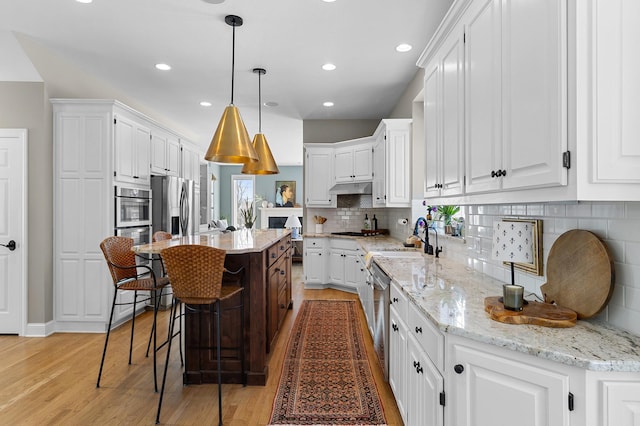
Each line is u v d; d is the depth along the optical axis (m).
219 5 2.77
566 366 1.06
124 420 2.18
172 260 2.21
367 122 6.14
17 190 3.61
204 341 2.66
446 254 3.18
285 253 4.19
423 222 3.82
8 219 3.62
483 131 1.60
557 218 1.59
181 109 5.60
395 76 4.21
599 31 1.06
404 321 2.00
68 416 2.22
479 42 1.63
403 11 2.86
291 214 10.98
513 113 1.36
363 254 3.99
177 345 3.39
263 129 7.03
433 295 1.79
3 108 3.61
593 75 1.06
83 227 3.73
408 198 4.32
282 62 3.83
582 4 1.06
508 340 1.17
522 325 1.33
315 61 3.80
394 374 2.33
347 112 5.75
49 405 2.34
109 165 3.74
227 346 2.65
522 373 1.15
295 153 9.56
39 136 3.62
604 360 1.01
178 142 5.50
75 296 3.73
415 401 1.77
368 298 3.45
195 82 4.43
